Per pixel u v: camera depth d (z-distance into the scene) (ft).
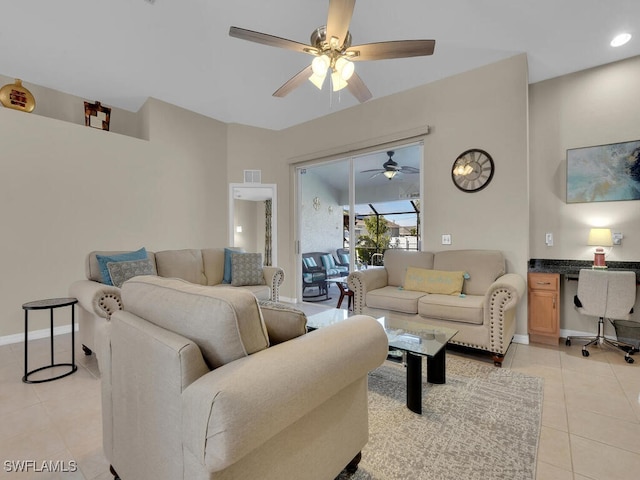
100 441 5.47
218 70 12.71
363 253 14.80
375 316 9.57
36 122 11.23
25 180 10.98
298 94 14.30
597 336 9.93
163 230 14.69
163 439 3.24
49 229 11.48
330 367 3.47
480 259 10.48
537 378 7.82
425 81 12.24
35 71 11.91
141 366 3.57
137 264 9.68
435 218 12.17
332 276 15.96
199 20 10.17
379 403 6.72
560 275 10.68
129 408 3.87
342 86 8.16
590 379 7.76
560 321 11.30
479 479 4.56
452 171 11.74
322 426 3.86
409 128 12.79
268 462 3.20
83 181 12.31
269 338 3.98
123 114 15.19
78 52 11.18
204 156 16.28
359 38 10.25
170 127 14.97
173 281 4.23
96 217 12.64
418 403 6.28
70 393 7.12
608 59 10.42
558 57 10.36
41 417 6.19
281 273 13.51
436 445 5.32
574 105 11.14
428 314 9.53
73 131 12.07
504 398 6.86
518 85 10.44
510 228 10.61
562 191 11.34
